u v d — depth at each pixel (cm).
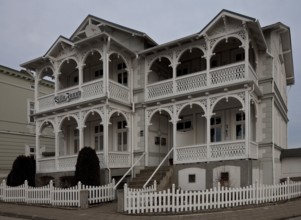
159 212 1252
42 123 2177
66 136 2405
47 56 2094
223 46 1930
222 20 1678
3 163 2573
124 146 2075
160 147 2061
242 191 1352
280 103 2125
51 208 1486
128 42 2095
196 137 1969
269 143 1681
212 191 1303
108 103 1825
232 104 1828
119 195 1296
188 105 1792
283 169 1938
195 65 2053
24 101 2831
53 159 2041
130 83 2023
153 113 1920
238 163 1555
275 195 1453
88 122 2283
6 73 2692
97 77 2252
